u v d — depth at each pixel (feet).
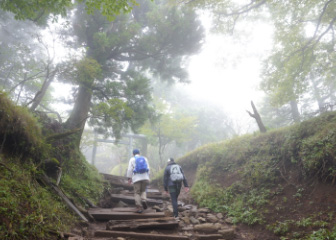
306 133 19.38
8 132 14.56
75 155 25.18
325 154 15.48
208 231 15.24
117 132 32.27
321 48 31.12
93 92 31.14
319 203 14.14
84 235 13.44
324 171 15.26
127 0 12.05
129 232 13.87
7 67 30.96
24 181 12.76
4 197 9.59
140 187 18.45
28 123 16.28
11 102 15.42
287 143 20.24
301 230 12.89
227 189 21.58
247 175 21.68
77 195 19.10
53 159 17.85
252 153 24.38
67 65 23.70
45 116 23.59
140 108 32.04
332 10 28.58
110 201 22.75
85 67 24.49
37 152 16.93
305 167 16.66
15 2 16.84
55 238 10.80
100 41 28.25
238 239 14.21
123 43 32.32
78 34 30.96
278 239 13.21
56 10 17.16
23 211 10.18
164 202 24.49
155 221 15.85
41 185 15.29
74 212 15.29
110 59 35.47
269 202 16.90
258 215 16.14
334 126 16.97
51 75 24.20
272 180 19.13
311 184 16.02
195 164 35.58
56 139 20.61
